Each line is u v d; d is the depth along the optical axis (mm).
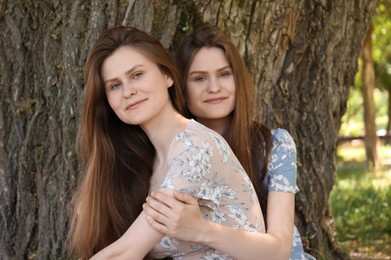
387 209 7641
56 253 3588
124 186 2906
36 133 3643
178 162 2529
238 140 3000
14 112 3664
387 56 19531
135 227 2607
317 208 4191
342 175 14312
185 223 2492
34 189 3717
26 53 3625
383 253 6090
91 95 2754
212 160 2547
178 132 2691
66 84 3467
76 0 3402
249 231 2686
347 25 4141
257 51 3607
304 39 3869
